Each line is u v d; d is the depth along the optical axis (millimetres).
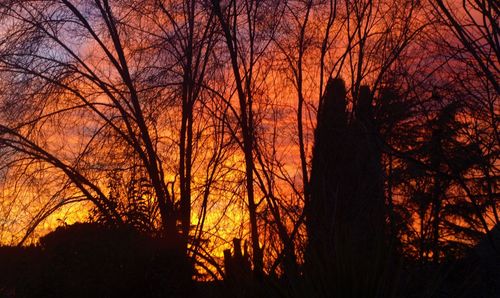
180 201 11664
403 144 10117
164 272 10492
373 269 7824
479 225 9758
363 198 9914
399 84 10359
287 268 8242
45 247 10648
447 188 9688
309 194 10492
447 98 9320
